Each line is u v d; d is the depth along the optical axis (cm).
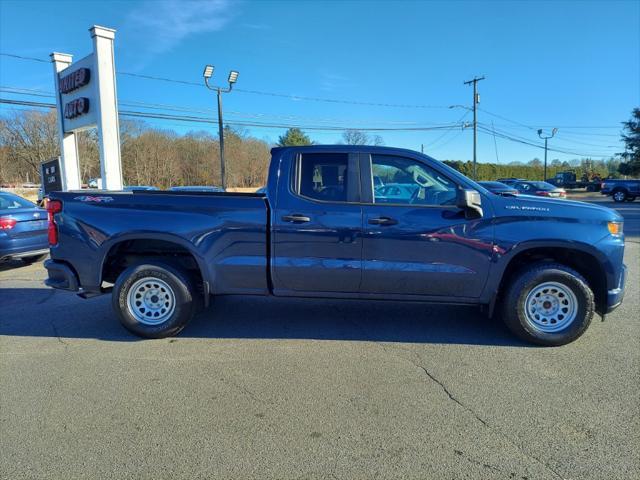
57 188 1554
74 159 1564
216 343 450
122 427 299
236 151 6944
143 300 461
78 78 1359
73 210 456
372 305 578
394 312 549
